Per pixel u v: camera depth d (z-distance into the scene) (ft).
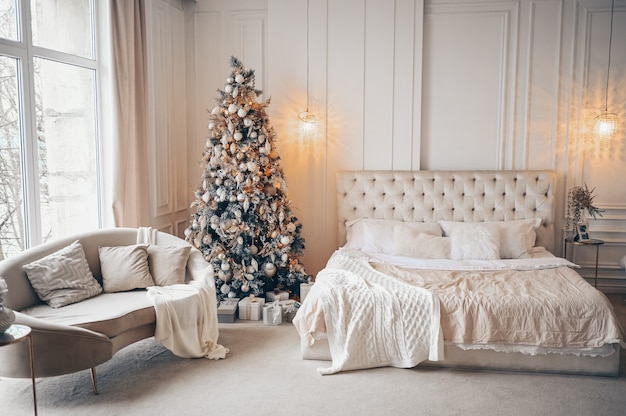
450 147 17.22
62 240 11.87
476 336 10.75
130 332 10.59
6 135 11.15
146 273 12.30
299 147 17.44
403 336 10.89
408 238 15.24
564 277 12.57
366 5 16.78
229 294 15.31
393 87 16.93
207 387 10.28
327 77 17.15
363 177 16.97
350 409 9.38
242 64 16.33
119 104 13.69
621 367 11.28
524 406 9.53
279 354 12.01
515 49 16.61
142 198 14.80
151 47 15.66
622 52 16.33
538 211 16.40
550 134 16.80
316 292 11.63
